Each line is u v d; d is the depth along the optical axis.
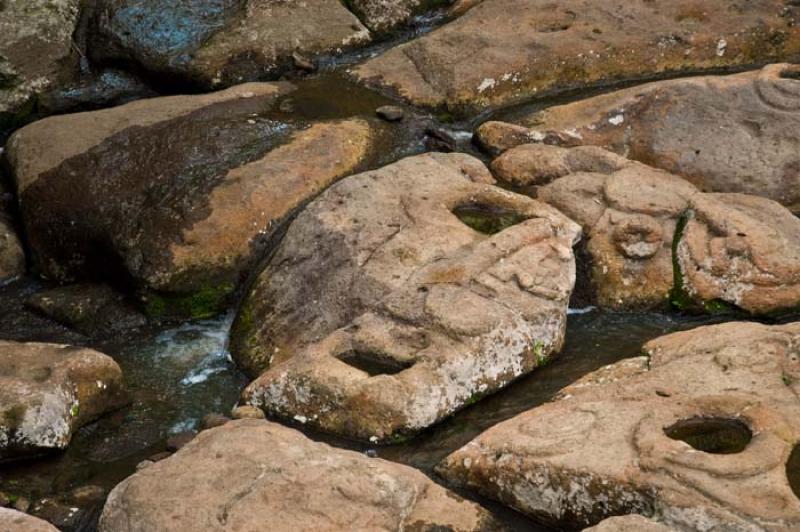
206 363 7.38
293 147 8.67
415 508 5.36
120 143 8.64
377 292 7.02
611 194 7.92
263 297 7.55
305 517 5.09
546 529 5.48
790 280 7.26
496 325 6.59
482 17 10.44
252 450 5.48
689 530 5.00
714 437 5.57
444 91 9.69
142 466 6.04
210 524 5.05
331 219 7.63
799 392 5.75
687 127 8.68
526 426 5.81
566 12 10.34
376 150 8.98
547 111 9.22
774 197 8.30
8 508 5.58
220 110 9.22
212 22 10.60
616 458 5.35
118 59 10.38
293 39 10.52
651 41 9.95
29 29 10.09
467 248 7.23
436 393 6.27
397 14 11.08
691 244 7.53
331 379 6.34
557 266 7.12
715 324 7.03
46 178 8.45
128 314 7.90
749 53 9.92
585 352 6.99
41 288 8.35
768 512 4.88
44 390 6.38
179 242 7.90
